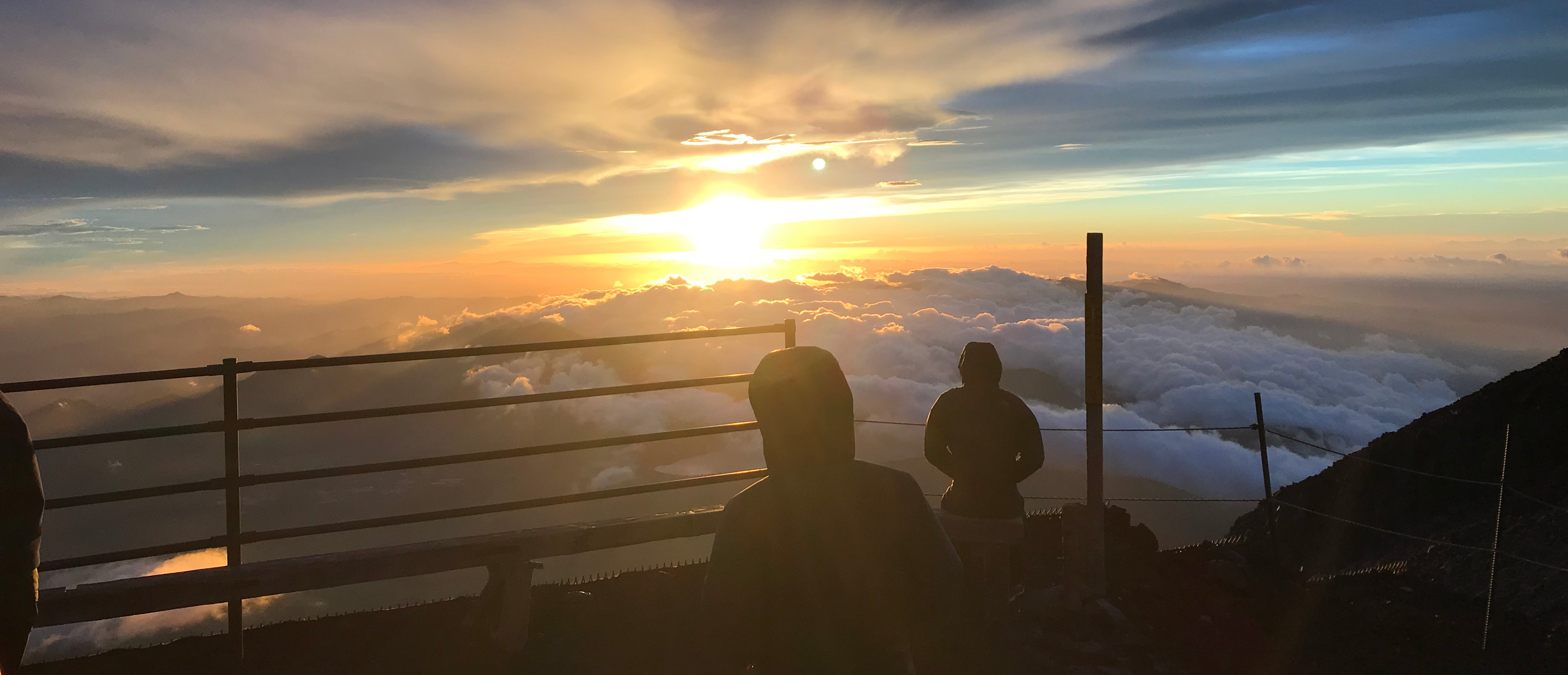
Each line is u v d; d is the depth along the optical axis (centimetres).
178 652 351
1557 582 642
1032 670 380
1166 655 410
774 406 190
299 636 372
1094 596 445
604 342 404
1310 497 1213
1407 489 1084
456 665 344
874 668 186
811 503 188
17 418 147
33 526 148
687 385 423
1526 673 450
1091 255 442
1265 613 495
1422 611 560
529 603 354
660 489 418
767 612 189
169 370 340
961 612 197
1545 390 1070
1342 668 421
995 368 447
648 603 409
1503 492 535
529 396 393
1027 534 570
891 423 441
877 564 186
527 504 387
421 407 370
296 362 362
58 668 332
